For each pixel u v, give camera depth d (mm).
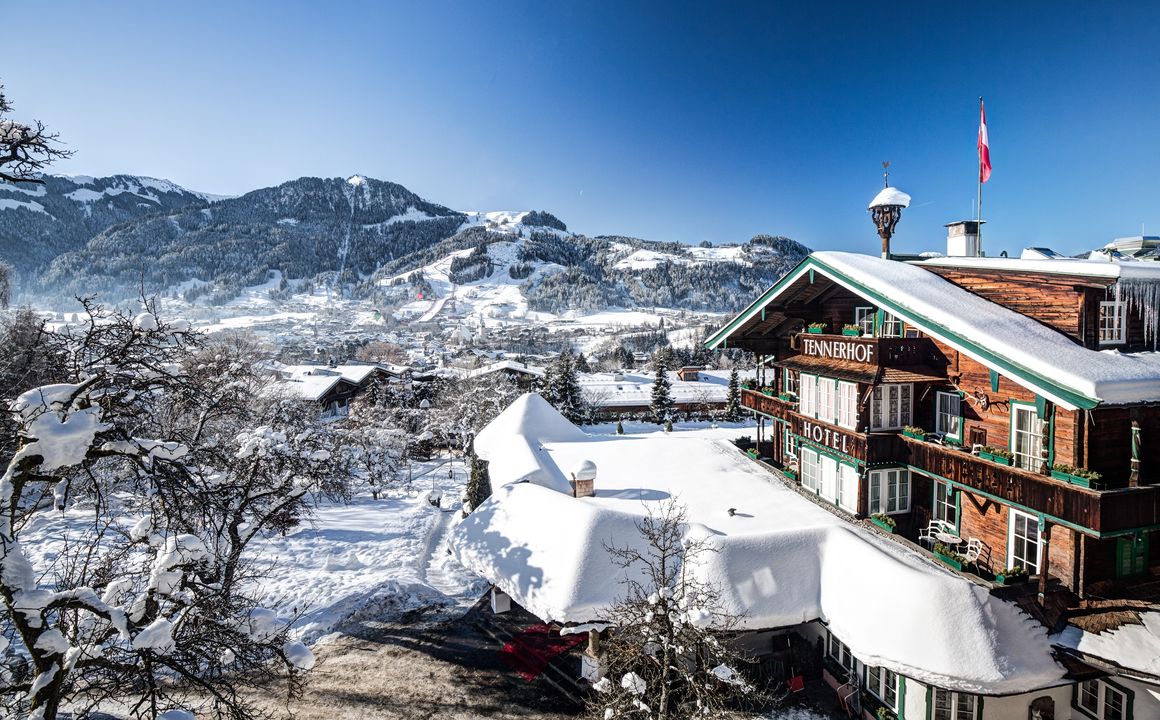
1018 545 15383
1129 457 13945
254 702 15836
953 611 13422
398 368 88375
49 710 8672
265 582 22734
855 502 19172
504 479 23969
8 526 8672
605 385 74500
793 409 23625
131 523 26141
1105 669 12328
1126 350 14984
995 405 16109
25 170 12141
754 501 20969
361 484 39062
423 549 26797
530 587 16781
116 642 11508
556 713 15609
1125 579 14555
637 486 22781
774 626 15328
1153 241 21562
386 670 17422
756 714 15508
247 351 52312
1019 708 14023
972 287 18344
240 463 19250
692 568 16078
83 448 8898
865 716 15312
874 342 18047
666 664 13398
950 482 16359
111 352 10281
